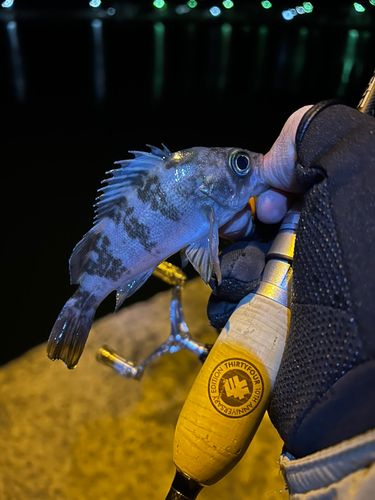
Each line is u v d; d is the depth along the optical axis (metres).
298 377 0.12
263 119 0.95
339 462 0.10
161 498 0.30
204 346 0.32
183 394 0.37
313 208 0.12
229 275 0.15
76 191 0.70
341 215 0.11
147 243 0.16
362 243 0.11
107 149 0.82
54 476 0.32
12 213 0.64
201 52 1.41
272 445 0.32
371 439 0.10
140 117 0.95
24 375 0.38
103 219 0.17
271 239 0.17
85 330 0.18
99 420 0.35
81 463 0.32
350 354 0.11
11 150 0.82
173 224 0.16
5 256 0.56
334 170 0.11
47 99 1.04
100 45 1.45
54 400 0.36
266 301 0.15
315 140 0.13
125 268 0.17
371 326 0.10
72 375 0.38
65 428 0.34
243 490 0.30
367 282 0.11
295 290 0.13
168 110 0.99
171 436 0.34
